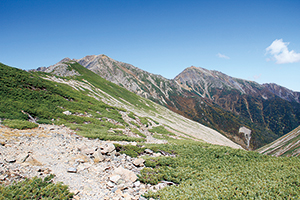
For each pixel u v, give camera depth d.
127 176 13.59
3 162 11.41
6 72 36.94
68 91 49.72
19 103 27.52
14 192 9.13
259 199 11.90
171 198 11.47
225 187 13.41
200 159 21.23
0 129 17.64
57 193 10.02
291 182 14.72
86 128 28.58
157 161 18.23
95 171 13.91
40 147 15.70
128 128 40.38
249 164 20.20
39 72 61.88
